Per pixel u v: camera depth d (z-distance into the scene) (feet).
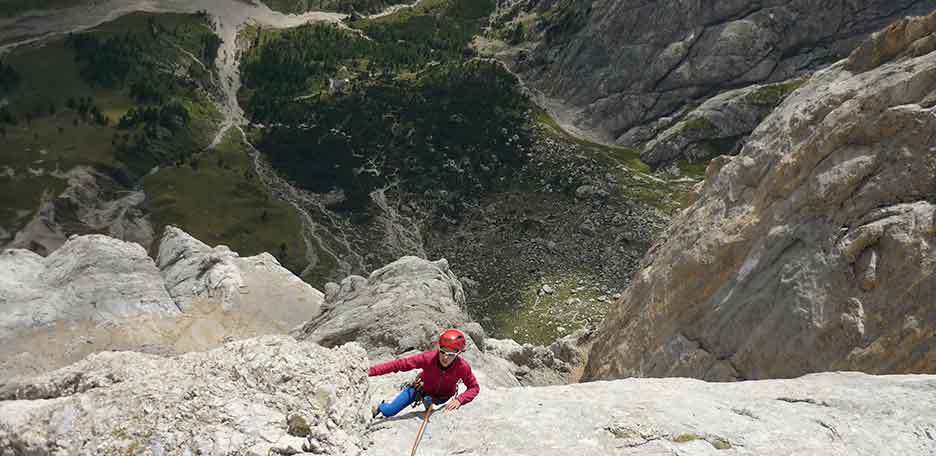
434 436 23.59
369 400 25.35
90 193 407.64
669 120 502.79
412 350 65.82
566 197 417.90
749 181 82.74
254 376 22.74
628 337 91.86
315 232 397.19
